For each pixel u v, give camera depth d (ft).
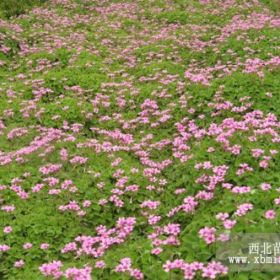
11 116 45.44
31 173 33.96
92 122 43.75
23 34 71.15
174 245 22.93
